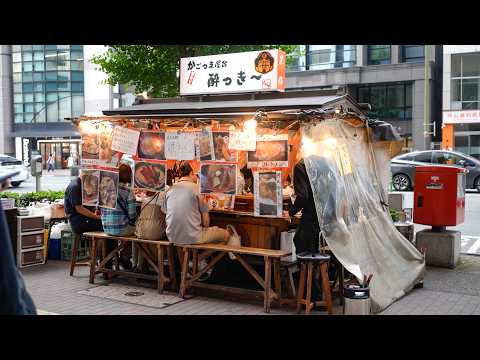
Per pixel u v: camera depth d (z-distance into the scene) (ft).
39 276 26.18
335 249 20.20
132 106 28.25
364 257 21.86
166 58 39.19
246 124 21.58
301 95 24.34
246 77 25.14
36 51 159.12
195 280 22.31
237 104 24.48
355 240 21.52
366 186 24.53
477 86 102.83
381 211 24.86
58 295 22.56
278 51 24.38
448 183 28.43
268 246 23.15
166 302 21.52
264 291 20.56
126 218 24.45
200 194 22.98
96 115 26.91
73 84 158.81
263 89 24.67
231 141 21.99
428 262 28.91
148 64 39.22
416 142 112.27
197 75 26.71
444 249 28.48
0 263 6.84
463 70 103.55
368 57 118.42
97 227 26.45
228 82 25.70
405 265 24.29
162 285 22.89
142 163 23.86
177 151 23.15
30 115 161.58
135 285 24.44
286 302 20.48
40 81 159.53
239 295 22.61
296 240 21.21
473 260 30.78
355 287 19.02
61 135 159.12
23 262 28.17
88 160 24.94
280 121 22.26
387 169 26.94
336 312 20.38
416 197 29.30
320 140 21.27
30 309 7.29
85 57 147.64
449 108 104.68
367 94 119.24
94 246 24.77
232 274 24.79
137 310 20.38
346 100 24.06
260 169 21.62
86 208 26.76
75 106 159.12
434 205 28.66
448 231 29.43
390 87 116.67
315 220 20.94
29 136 161.17
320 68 121.70
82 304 21.16
